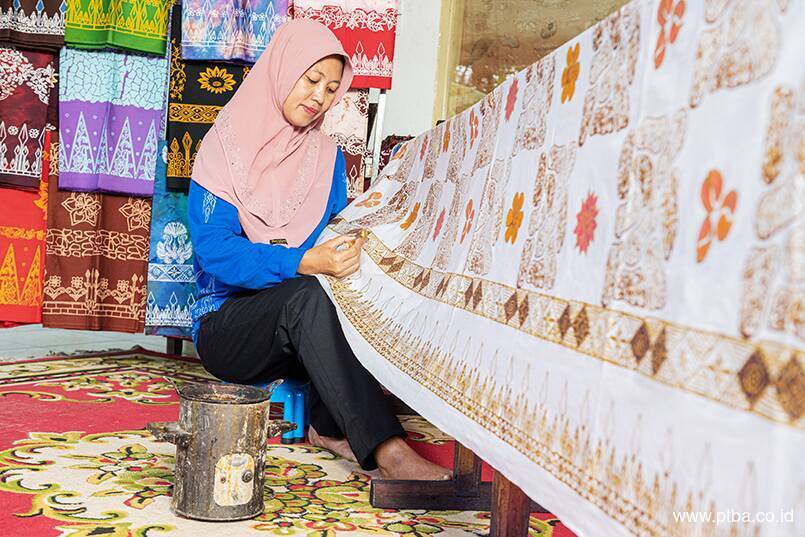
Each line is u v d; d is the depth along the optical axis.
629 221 0.87
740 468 0.61
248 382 2.10
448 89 4.07
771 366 0.60
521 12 3.79
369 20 3.04
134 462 1.88
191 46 2.99
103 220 3.18
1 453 1.89
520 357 1.08
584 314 0.93
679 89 0.81
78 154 3.09
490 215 1.35
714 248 0.70
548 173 1.12
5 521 1.45
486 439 1.11
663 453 0.72
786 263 0.61
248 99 2.25
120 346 3.91
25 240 3.17
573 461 0.88
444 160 1.78
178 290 3.12
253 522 1.54
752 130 0.67
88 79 3.09
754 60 0.69
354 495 1.76
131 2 3.04
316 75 2.23
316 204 2.34
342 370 1.77
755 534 0.59
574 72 1.09
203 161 2.21
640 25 0.92
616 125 0.94
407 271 1.76
